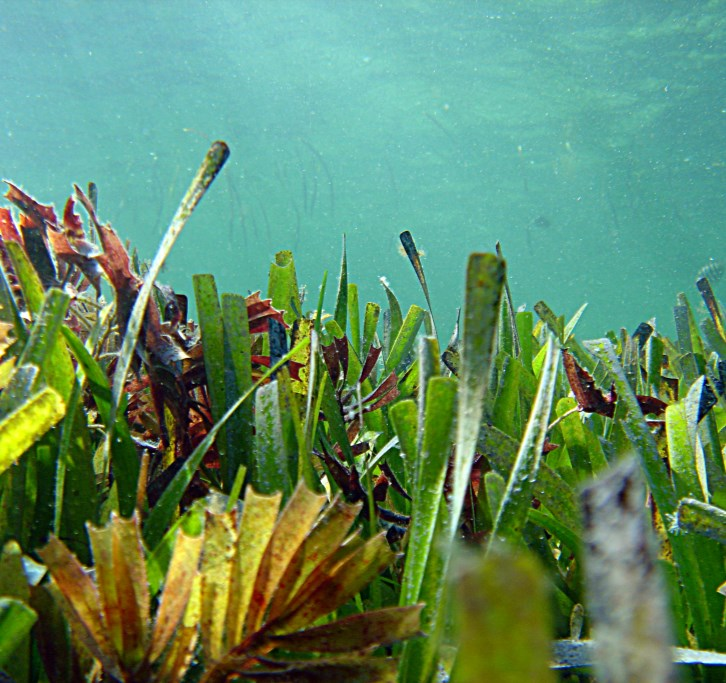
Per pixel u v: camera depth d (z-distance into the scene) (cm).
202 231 2745
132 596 28
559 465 61
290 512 28
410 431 38
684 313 93
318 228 2866
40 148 2136
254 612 29
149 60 1539
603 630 9
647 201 2281
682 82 1453
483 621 7
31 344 37
